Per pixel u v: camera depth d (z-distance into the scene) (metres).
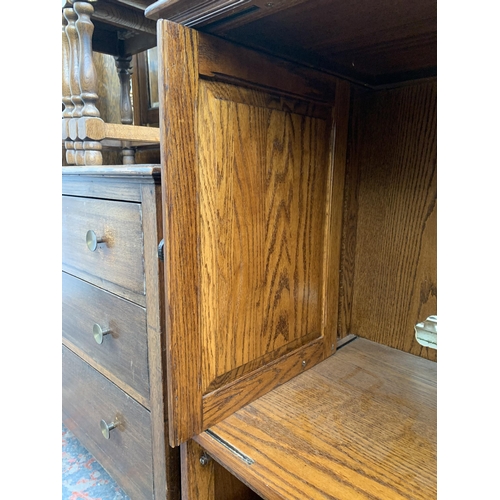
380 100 0.91
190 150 0.57
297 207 0.77
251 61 0.63
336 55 0.72
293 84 0.71
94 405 0.94
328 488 0.53
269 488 0.53
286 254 0.77
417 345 0.92
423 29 0.60
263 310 0.73
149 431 0.75
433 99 0.82
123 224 0.71
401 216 0.91
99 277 0.82
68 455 1.11
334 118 0.82
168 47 0.52
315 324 0.87
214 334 0.65
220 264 0.64
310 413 0.69
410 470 0.56
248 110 0.64
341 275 0.98
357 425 0.66
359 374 0.83
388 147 0.91
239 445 0.61
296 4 0.50
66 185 0.88
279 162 0.72
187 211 0.58
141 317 0.71
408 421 0.67
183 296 0.59
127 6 1.00
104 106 1.43
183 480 0.68
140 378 0.75
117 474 0.89
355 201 0.98
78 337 0.95
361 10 0.52
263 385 0.75
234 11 0.51
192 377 0.62
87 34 0.87
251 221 0.68
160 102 0.53
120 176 0.68
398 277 0.93
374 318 0.99
